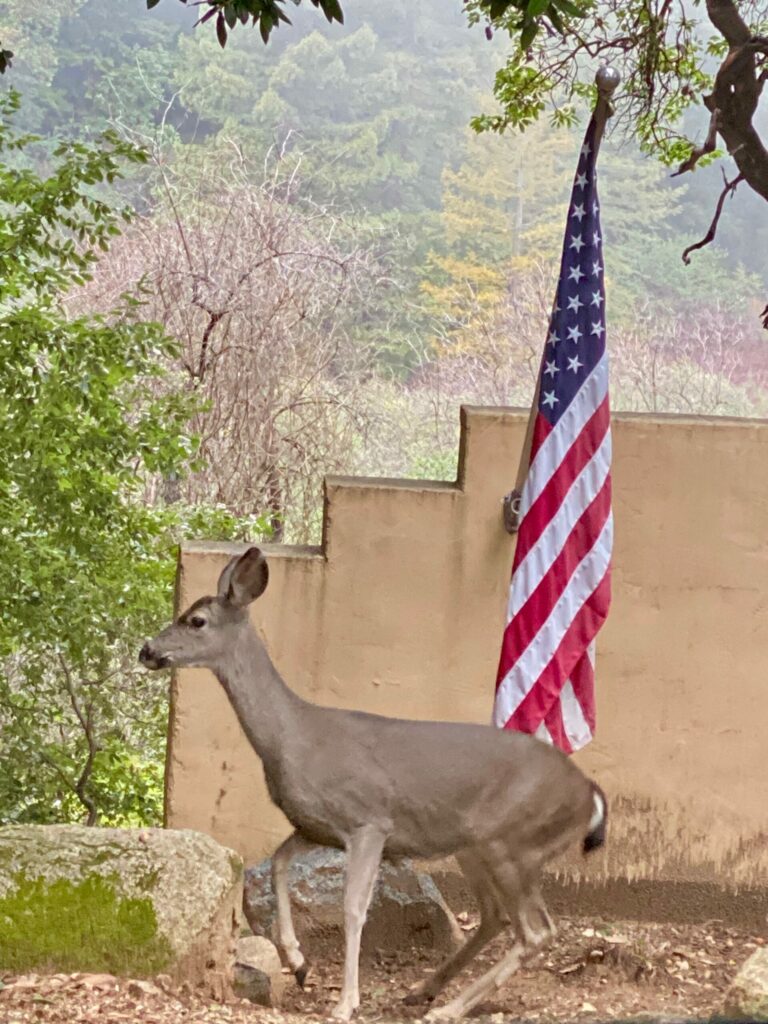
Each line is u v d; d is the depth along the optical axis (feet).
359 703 24.49
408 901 23.16
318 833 20.12
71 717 39.52
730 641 24.73
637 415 24.70
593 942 23.71
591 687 22.99
